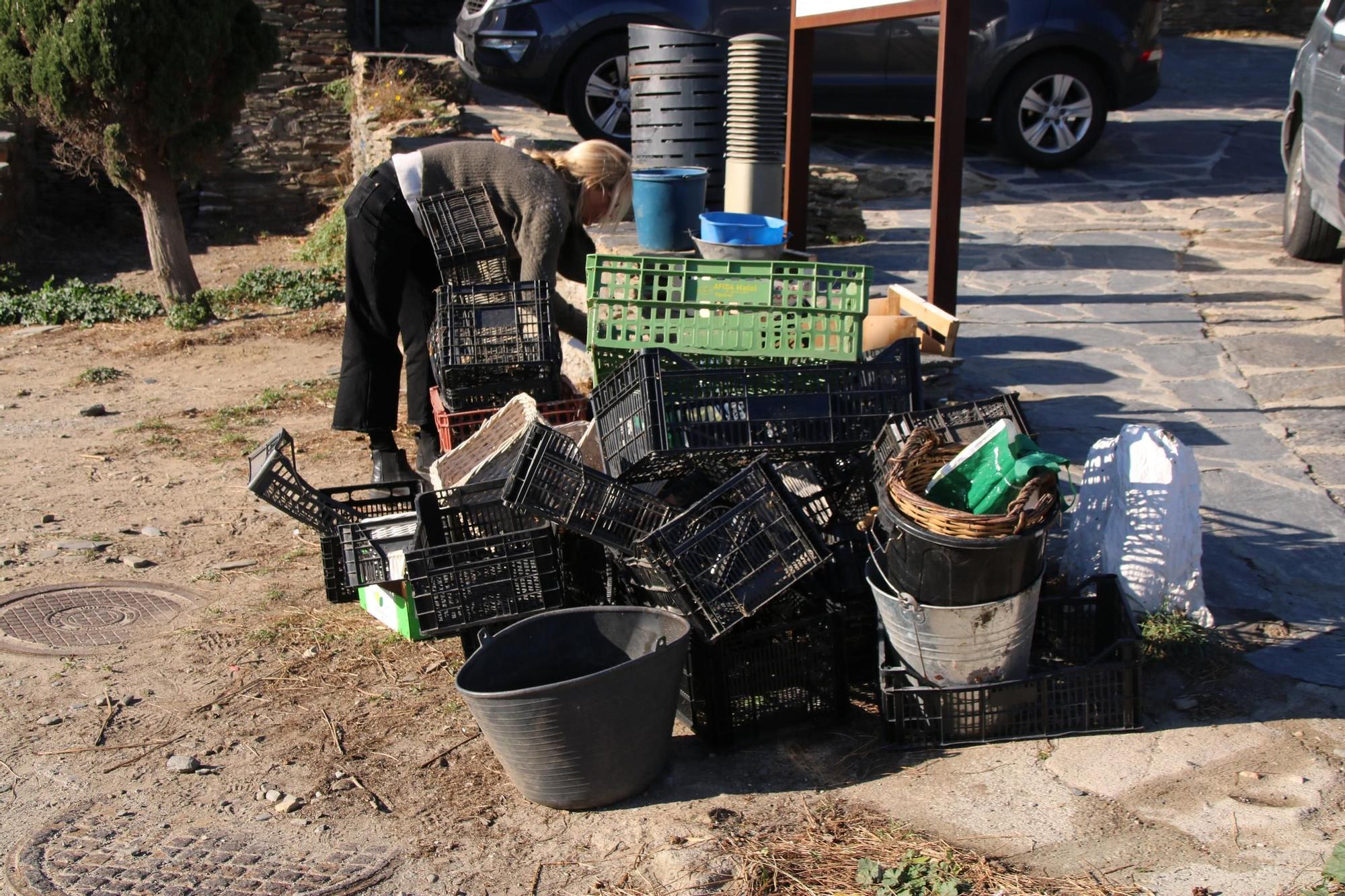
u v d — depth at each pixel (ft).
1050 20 36.06
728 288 13.46
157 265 34.65
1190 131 42.22
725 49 26.53
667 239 22.94
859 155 38.68
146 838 10.80
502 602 12.30
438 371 15.31
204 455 21.80
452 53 60.85
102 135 32.83
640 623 11.44
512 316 15.29
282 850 10.57
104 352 31.01
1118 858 9.87
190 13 31.99
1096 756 11.28
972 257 29.58
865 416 12.49
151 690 13.37
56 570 16.62
